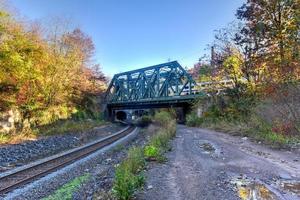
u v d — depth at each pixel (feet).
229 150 44.16
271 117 56.24
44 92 102.68
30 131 83.56
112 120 196.54
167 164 34.73
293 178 27.55
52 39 118.93
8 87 83.30
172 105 154.51
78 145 73.36
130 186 22.81
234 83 82.64
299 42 59.72
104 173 35.35
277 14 65.31
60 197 27.14
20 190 30.68
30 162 49.37
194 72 146.00
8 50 78.89
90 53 149.79
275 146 45.21
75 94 141.18
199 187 25.13
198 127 98.27
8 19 85.51
